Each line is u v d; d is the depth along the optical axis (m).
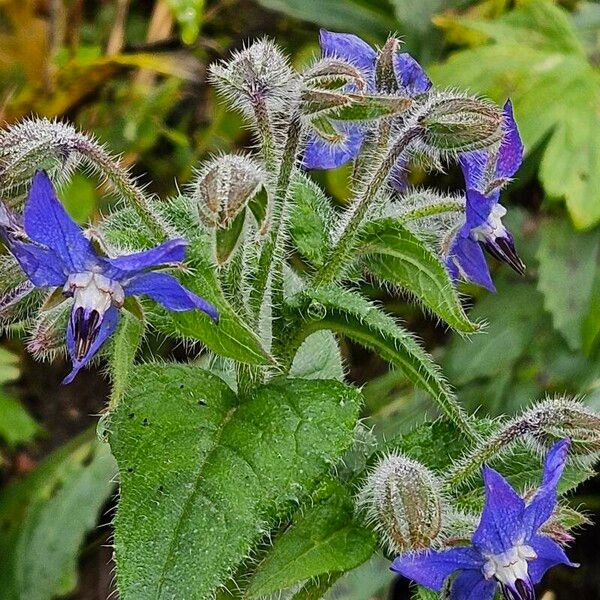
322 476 0.19
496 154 0.21
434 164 0.22
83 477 0.37
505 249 0.21
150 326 0.21
